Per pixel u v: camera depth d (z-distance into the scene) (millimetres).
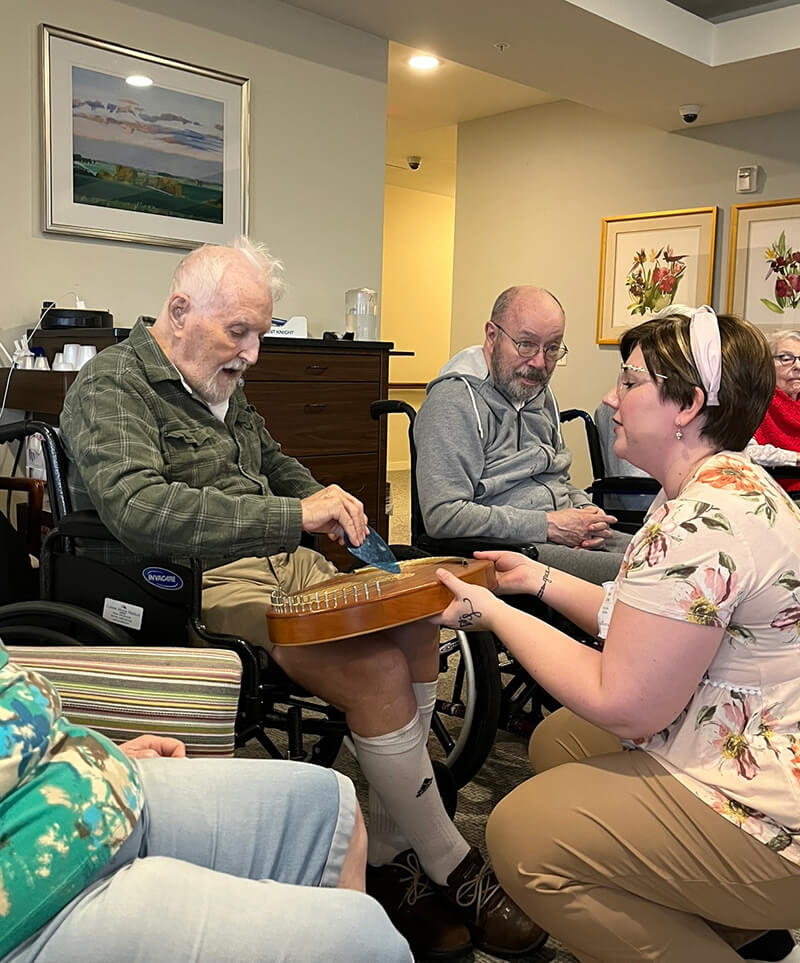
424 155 7445
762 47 4172
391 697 1477
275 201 3951
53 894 828
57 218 3312
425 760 1532
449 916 1604
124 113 3438
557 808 1230
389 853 1648
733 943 1381
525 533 2303
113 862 902
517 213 6168
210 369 1887
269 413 3232
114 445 1711
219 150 3723
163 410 1853
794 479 3396
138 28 3447
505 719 2344
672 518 1186
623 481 2900
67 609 1583
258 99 3836
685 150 5430
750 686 1178
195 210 3680
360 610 1343
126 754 1082
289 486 2172
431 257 9273
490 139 6254
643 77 4535
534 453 2533
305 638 1364
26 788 858
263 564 1998
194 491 1652
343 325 4254
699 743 1189
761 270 5191
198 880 898
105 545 1833
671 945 1237
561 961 1588
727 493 1192
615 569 2107
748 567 1140
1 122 3168
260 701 1675
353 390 3482
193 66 3590
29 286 3297
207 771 1062
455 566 1560
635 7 3934
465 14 3848
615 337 5727
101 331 2879
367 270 4332
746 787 1146
